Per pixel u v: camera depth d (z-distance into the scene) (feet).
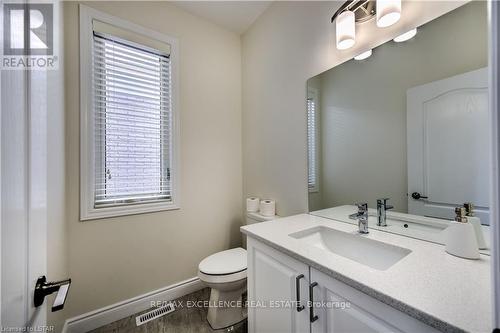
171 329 4.75
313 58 4.77
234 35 7.13
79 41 4.61
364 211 3.63
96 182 4.93
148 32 5.49
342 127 4.24
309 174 4.91
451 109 2.85
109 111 5.08
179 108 5.98
